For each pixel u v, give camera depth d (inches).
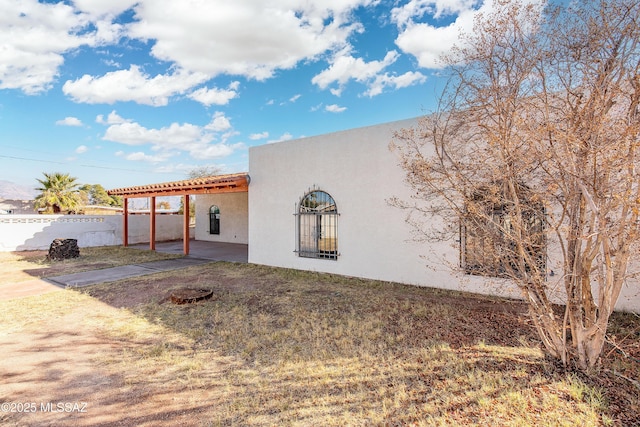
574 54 143.1
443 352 170.6
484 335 192.5
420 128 280.8
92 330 218.8
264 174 453.7
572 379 136.3
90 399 138.8
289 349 182.7
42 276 397.4
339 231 378.9
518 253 155.8
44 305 277.4
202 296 282.7
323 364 164.2
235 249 654.5
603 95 128.5
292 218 422.0
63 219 683.4
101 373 161.2
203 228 858.1
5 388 147.7
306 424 118.3
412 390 136.9
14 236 631.2
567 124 136.3
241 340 197.9
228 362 170.4
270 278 370.0
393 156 333.1
